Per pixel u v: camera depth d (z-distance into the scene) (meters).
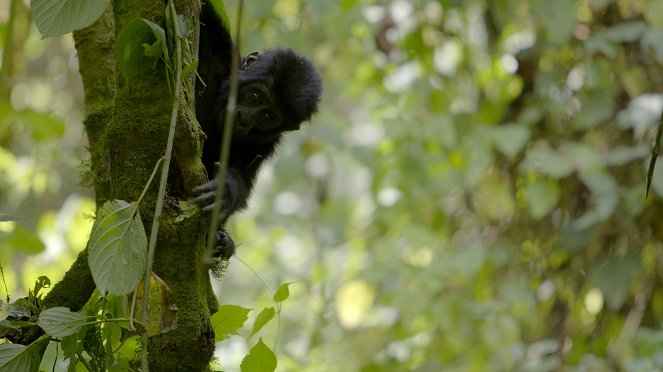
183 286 2.67
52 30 2.49
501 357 6.23
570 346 6.55
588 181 5.97
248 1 6.27
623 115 6.09
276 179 7.73
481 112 6.89
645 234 6.41
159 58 2.63
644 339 5.32
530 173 6.62
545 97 6.59
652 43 6.03
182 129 2.64
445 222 7.43
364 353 7.22
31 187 7.41
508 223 7.06
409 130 6.70
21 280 6.95
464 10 6.87
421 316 6.93
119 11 2.71
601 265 6.25
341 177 9.80
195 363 2.65
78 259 2.93
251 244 8.90
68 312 2.54
